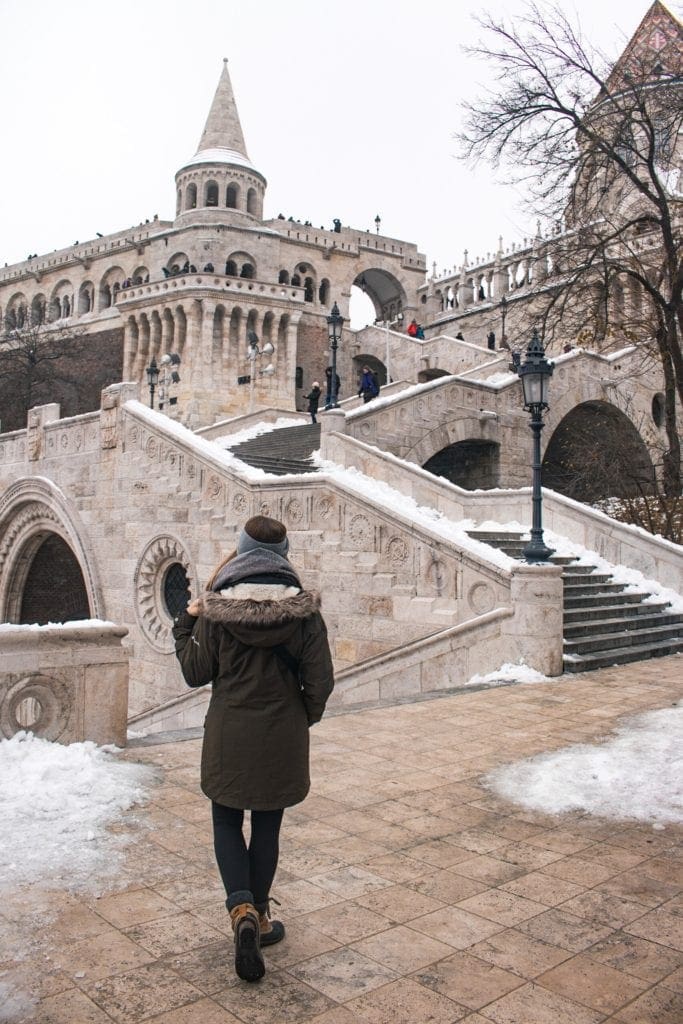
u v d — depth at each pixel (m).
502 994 3.32
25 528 23.42
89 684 6.57
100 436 20.17
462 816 5.50
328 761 6.83
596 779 6.25
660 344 21.89
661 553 16.05
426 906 4.14
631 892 4.34
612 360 30.56
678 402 33.66
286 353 48.78
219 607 3.49
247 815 5.41
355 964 3.54
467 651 11.23
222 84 58.00
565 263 23.33
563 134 21.42
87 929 3.76
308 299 58.09
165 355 43.34
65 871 4.38
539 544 11.52
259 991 3.29
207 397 45.59
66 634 6.45
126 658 6.80
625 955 3.66
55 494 21.28
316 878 4.47
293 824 5.33
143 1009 3.14
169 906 4.02
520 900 4.22
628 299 27.84
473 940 3.78
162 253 54.00
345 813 5.55
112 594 19.53
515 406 26.42
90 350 55.91
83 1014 3.09
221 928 3.81
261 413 33.41
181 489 17.55
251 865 3.61
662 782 6.12
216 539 16.47
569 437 32.47
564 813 5.57
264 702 3.52
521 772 6.50
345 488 13.46
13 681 6.11
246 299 47.00
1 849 4.57
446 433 24.09
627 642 12.97
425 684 11.59
